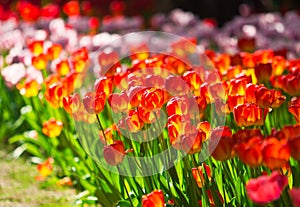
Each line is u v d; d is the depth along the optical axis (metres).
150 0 16.92
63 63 6.35
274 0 16.67
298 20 11.34
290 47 9.83
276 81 5.93
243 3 17.22
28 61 8.13
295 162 4.47
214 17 17.44
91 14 15.48
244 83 4.99
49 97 5.57
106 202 5.97
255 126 4.95
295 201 3.11
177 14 12.83
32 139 7.54
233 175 4.54
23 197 7.18
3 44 10.12
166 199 4.93
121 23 12.13
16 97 8.77
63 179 6.84
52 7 11.52
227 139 4.01
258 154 3.67
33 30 10.39
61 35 9.87
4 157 8.83
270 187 3.39
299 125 4.05
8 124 9.02
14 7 14.60
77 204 6.65
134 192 5.14
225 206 4.45
